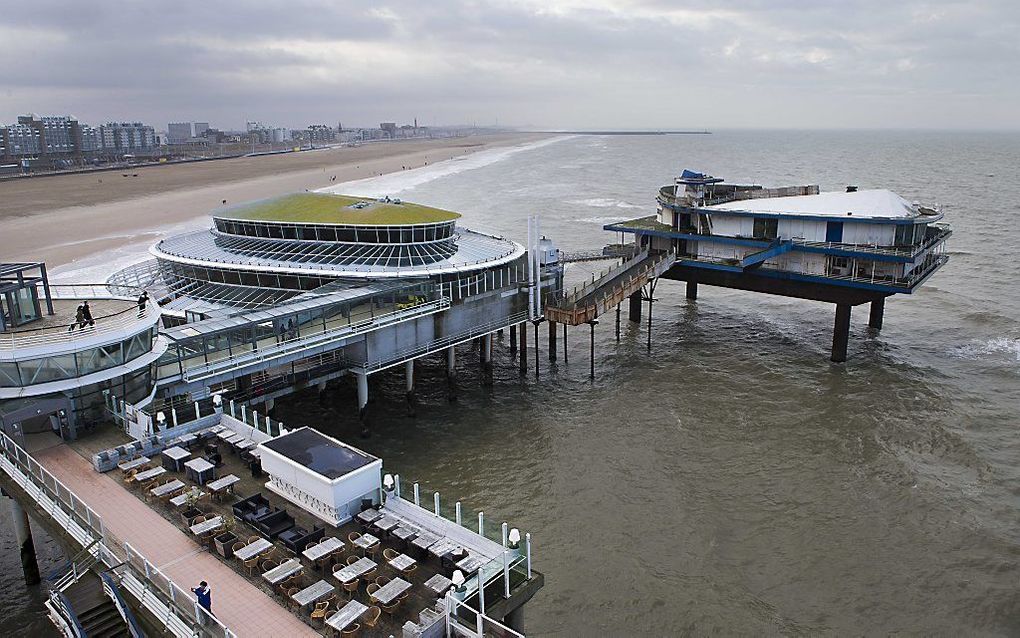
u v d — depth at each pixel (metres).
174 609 24.66
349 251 62.41
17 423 36.03
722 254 78.56
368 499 31.19
